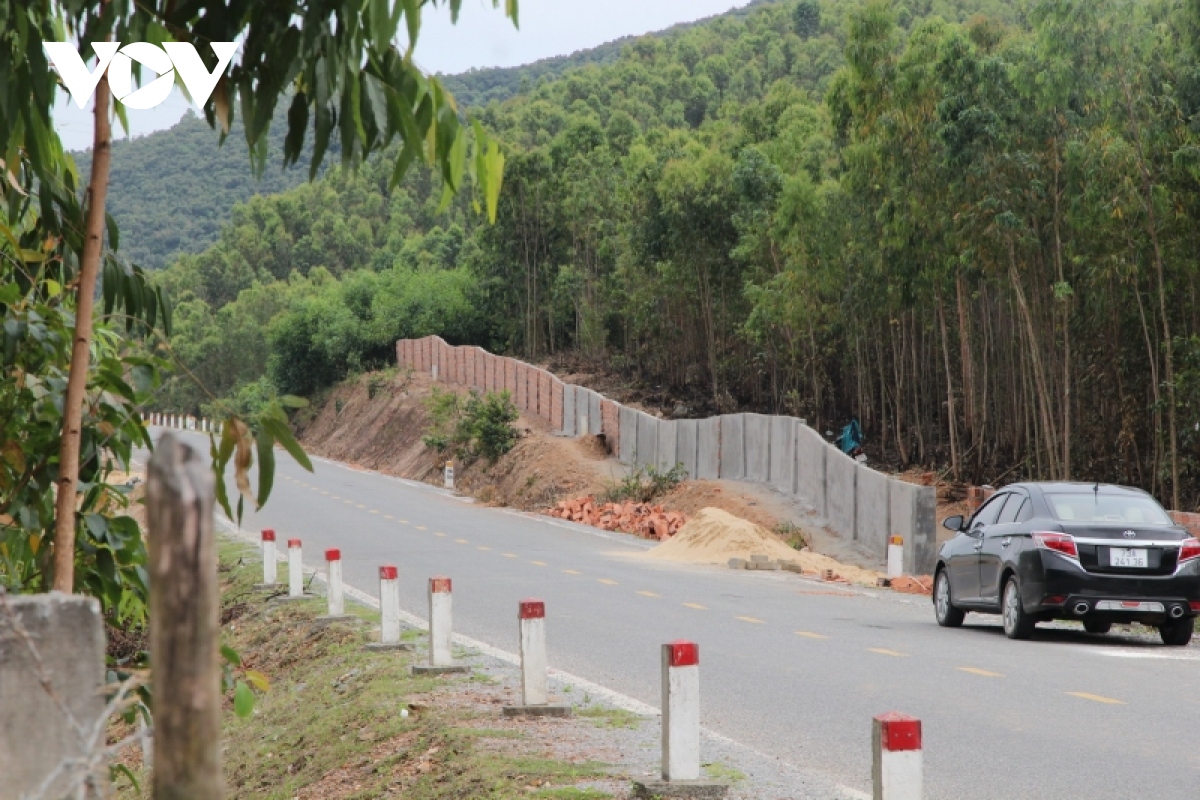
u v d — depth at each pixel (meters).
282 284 179.00
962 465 52.09
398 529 41.19
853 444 53.62
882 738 6.43
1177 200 35.94
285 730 14.31
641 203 74.94
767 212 62.78
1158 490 41.12
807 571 31.36
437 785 9.93
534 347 93.69
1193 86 34.16
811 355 63.28
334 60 5.14
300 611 21.45
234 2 5.20
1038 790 9.30
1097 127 36.25
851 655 16.25
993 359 54.78
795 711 12.46
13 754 3.13
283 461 82.69
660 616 20.44
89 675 3.23
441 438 72.56
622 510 45.41
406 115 5.29
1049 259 44.16
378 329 105.12
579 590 24.50
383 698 13.40
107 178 5.47
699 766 9.20
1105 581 17.20
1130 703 12.84
